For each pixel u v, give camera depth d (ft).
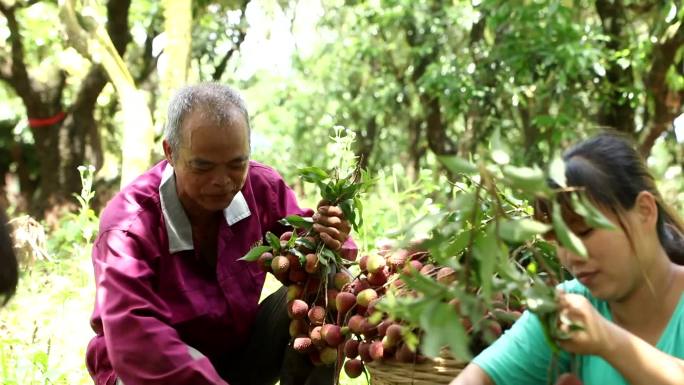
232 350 10.92
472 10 34.65
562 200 6.77
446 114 38.75
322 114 53.47
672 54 28.99
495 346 7.82
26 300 16.56
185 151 9.48
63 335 14.82
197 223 10.30
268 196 10.96
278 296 10.91
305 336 10.32
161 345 9.25
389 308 5.99
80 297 16.79
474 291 7.49
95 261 9.93
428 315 5.76
